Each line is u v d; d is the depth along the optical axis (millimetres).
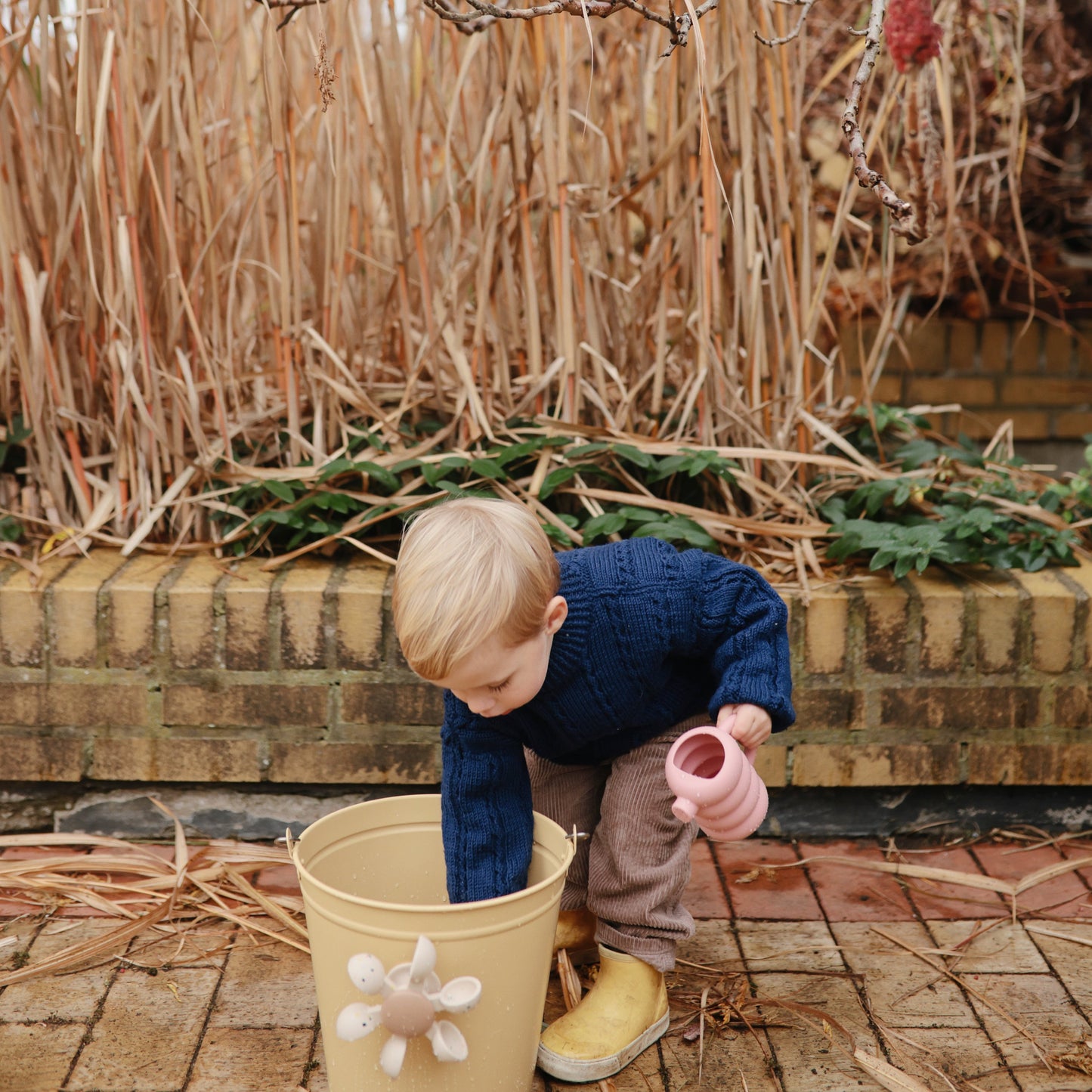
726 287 2703
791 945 2035
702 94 2012
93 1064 1707
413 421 2846
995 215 3545
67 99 2486
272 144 2508
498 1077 1537
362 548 2383
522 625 1443
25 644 2295
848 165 2594
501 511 1497
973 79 3568
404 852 1815
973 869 2291
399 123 2623
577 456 2562
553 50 2590
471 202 2867
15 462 2691
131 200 2422
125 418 2547
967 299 3996
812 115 3797
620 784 1783
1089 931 2072
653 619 1635
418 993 1420
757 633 1658
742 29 2443
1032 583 2357
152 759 2336
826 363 2764
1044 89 3719
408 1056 1483
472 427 2650
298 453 2678
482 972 1471
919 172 2234
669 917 1776
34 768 2338
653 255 2764
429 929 1438
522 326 2910
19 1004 1844
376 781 2338
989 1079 1693
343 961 1483
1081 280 4012
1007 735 2334
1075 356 4043
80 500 2586
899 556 2322
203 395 2869
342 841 1735
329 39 2648
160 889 2184
